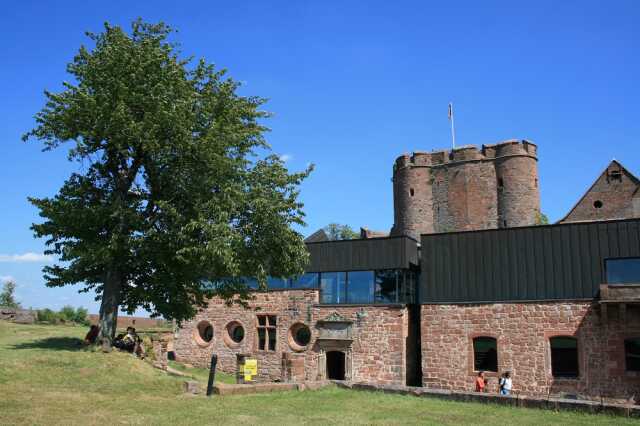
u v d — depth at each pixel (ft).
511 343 78.95
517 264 80.89
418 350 95.50
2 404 38.55
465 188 138.51
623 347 71.51
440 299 85.25
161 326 169.89
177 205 64.69
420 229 141.69
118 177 65.41
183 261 62.23
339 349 93.91
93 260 59.72
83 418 36.37
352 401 48.96
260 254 70.13
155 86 61.26
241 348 105.40
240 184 68.28
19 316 121.19
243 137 68.44
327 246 99.91
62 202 60.54
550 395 74.74
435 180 143.84
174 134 62.39
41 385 46.44
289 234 71.05
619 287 71.51
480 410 45.06
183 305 69.51
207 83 71.05
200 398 48.49
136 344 74.02
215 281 71.97
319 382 59.00
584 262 76.69
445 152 143.54
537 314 78.07
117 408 41.01
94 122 59.57
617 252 74.95
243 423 37.35
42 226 62.69
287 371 92.38
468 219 136.56
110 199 64.13
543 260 79.36
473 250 84.48
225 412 41.37
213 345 108.99
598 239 76.43
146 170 65.41
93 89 62.08
